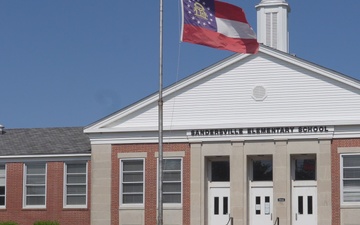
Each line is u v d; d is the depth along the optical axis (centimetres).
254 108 4591
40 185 5038
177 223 4606
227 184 4638
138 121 4741
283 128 4503
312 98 4525
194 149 4622
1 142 5281
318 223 4412
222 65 4638
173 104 4697
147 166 4697
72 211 4941
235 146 4562
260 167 4650
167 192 4659
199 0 3784
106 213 4719
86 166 4975
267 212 4569
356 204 4384
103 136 4772
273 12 5038
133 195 4712
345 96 4491
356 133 4425
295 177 4578
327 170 4434
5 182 5084
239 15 3844
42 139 5288
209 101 4653
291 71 4572
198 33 3759
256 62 4616
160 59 3650
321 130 4456
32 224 4997
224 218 4612
